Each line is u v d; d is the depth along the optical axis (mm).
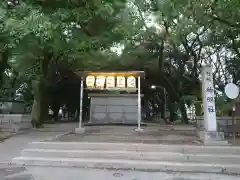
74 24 10055
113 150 7207
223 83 24125
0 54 10539
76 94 26422
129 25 13984
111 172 5965
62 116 33812
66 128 13727
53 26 8203
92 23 10438
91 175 5691
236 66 22797
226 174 5938
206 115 8328
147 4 15922
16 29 7684
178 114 32125
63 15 8547
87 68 19203
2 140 9742
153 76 23547
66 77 23578
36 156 7031
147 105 31297
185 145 7246
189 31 16984
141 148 7195
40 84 15938
